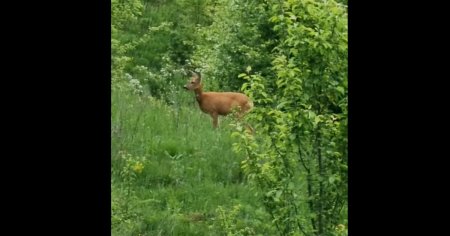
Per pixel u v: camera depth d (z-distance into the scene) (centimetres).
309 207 1080
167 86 2944
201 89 2453
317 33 1048
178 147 1880
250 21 2569
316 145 1063
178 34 3378
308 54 1059
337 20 1059
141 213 1464
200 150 1880
